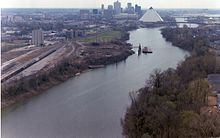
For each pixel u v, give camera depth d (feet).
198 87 292.40
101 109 312.29
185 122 218.18
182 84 326.24
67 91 384.88
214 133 210.79
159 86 319.47
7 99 334.03
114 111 304.91
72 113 304.91
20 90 358.84
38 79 397.19
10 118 293.23
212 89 314.14
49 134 256.73
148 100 281.95
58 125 275.39
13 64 467.11
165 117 231.91
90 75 469.57
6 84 356.18
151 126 232.32
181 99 276.00
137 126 243.40
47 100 350.43
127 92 366.43
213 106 268.82
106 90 380.58
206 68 404.98
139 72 474.90
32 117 296.51
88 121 282.77
